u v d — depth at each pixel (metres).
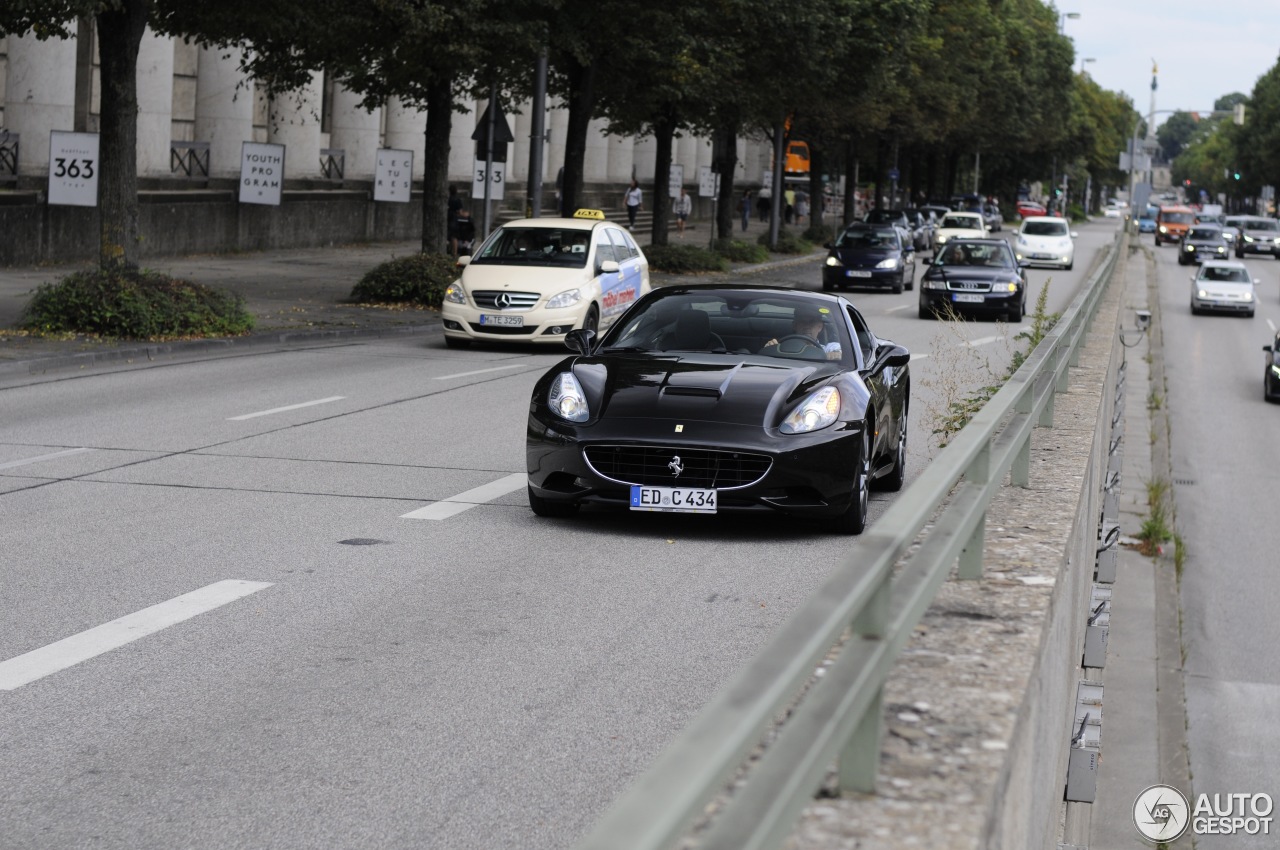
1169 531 19.84
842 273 42.34
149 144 37.56
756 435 9.68
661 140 45.34
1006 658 4.29
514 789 5.20
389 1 25.91
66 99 33.97
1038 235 60.00
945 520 4.62
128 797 5.05
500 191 31.97
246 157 35.75
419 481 11.80
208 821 4.85
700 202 87.38
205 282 31.77
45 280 29.27
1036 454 9.48
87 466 12.20
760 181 98.31
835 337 10.98
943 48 75.31
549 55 31.70
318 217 45.59
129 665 6.68
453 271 29.16
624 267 25.52
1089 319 19.97
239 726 5.84
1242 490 22.91
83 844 4.64
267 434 14.12
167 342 21.16
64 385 17.53
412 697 6.25
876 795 3.16
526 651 7.03
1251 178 165.38
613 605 8.00
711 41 36.47
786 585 8.64
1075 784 8.80
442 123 29.95
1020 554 6.04
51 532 9.62
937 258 34.12
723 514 10.85
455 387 18.23
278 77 29.62
